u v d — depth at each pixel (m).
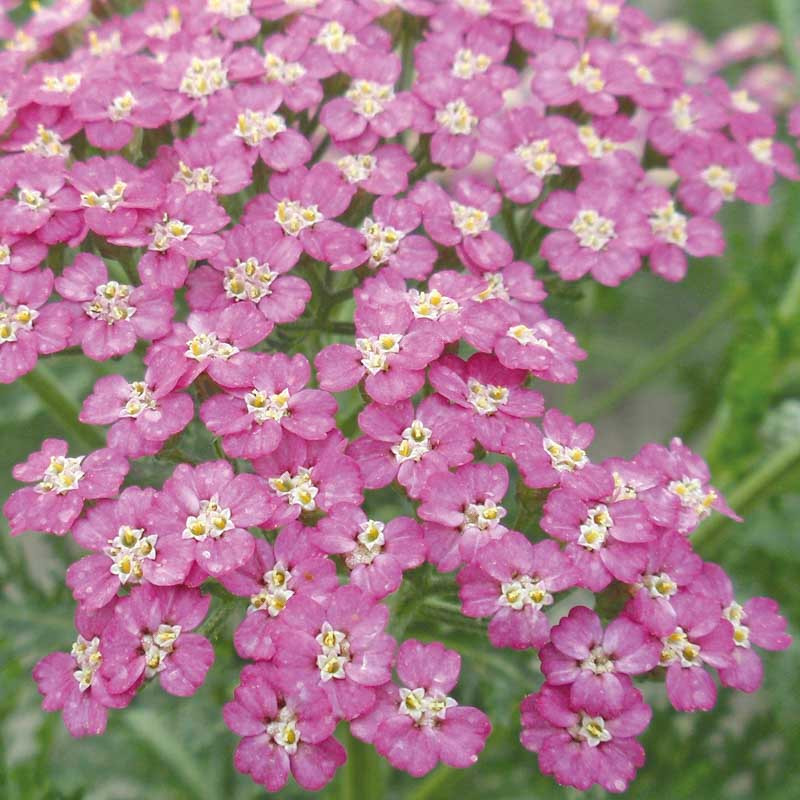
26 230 0.10
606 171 0.11
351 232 0.10
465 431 0.09
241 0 0.11
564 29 0.12
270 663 0.09
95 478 0.09
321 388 0.10
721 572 0.10
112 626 0.09
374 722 0.09
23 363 0.10
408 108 0.11
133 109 0.11
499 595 0.09
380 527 0.09
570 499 0.09
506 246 0.10
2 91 0.11
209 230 0.10
